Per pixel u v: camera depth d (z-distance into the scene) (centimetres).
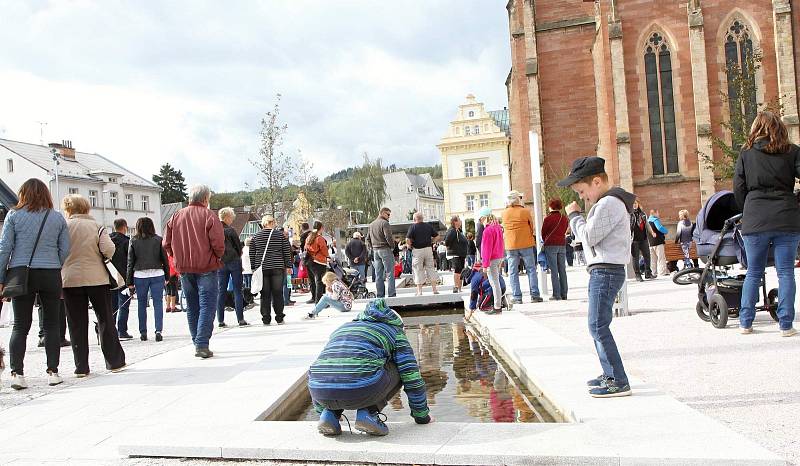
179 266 969
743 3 3391
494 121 9138
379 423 490
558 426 486
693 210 3409
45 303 841
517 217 1475
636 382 612
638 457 407
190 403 636
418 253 1811
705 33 3419
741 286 945
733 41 3438
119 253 1355
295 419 637
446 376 791
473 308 1293
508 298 1472
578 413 511
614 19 3459
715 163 3091
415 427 514
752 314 867
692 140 3425
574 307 1329
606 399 554
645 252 1967
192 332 1028
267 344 1087
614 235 557
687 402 560
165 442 504
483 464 434
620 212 555
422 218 1823
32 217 830
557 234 1495
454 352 972
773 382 605
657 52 3462
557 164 4088
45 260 831
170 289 2066
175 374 853
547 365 700
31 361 1075
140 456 503
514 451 434
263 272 1418
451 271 4288
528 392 680
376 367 486
